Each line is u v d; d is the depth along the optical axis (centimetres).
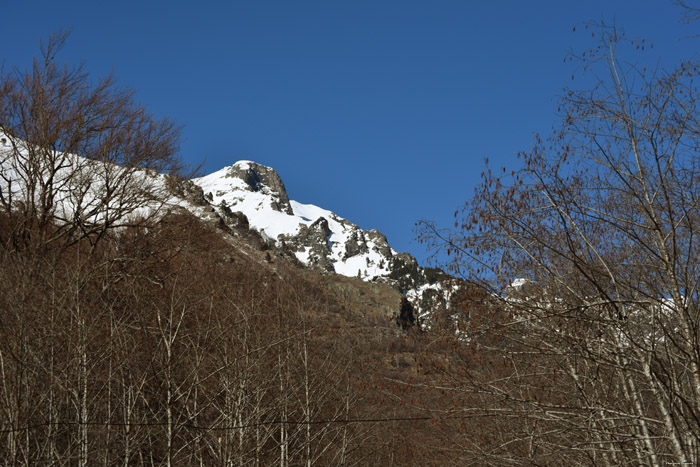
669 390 905
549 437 1202
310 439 1970
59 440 1548
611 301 932
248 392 1841
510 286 1113
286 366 2036
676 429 945
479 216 1077
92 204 2725
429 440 2055
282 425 1930
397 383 1327
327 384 2194
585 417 1050
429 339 1199
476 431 1592
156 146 2767
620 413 997
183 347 1862
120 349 1559
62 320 1491
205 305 2036
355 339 2317
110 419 1548
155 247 2520
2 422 1341
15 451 1270
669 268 959
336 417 2131
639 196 988
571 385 1233
